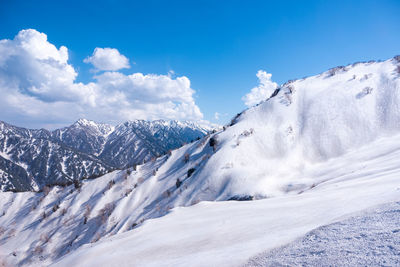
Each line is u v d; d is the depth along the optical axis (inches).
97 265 863.1
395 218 437.1
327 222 604.4
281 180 4347.9
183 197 5403.5
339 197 1011.3
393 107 5059.1
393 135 4498.0
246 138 6205.7
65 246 6343.5
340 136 5044.3
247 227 883.4
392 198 635.5
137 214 6082.7
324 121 5629.9
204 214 1374.3
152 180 7578.7
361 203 734.5
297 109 6574.8
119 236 1254.9
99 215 6909.5
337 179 2208.4
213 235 881.5
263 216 1017.5
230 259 531.2
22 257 6323.8
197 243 832.9
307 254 401.1
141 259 810.8
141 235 1138.7
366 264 297.3
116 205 6973.4
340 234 448.5
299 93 7140.8
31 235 7249.0
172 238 969.5
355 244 372.5
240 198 4084.6
